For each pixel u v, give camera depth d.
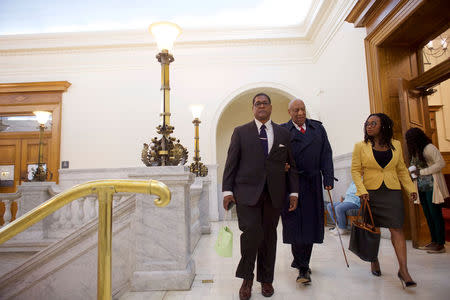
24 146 8.48
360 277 2.65
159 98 8.20
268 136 2.28
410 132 3.75
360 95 5.36
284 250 3.88
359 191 2.55
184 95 8.23
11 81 8.33
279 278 2.69
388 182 2.48
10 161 8.45
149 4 7.70
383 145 2.54
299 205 2.53
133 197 2.67
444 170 6.55
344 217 4.96
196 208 4.86
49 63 8.36
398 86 4.16
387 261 3.16
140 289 2.44
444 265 2.98
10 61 8.39
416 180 3.69
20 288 2.80
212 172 7.90
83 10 7.77
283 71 8.28
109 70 8.33
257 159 2.21
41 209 1.01
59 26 8.30
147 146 2.80
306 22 8.03
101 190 1.02
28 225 1.00
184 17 8.12
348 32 5.86
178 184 2.55
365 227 2.47
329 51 7.06
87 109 8.21
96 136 8.11
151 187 1.01
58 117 8.15
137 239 2.51
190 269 2.56
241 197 2.17
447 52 4.06
